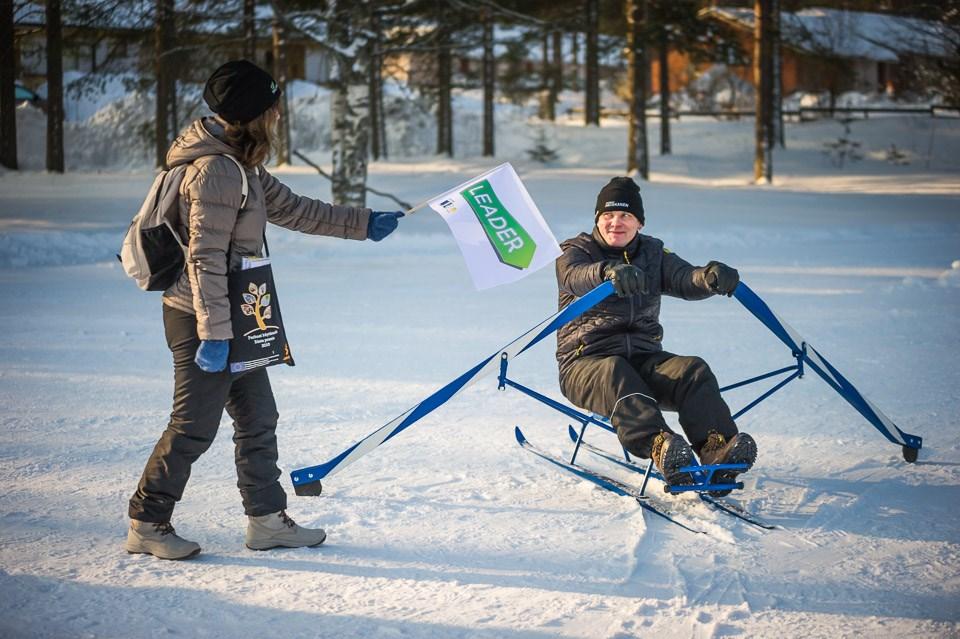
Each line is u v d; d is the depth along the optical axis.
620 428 4.34
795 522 4.31
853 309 10.38
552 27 21.78
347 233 4.27
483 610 3.41
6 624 3.27
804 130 46.41
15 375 7.44
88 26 18.34
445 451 5.48
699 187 28.70
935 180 33.56
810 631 3.23
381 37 20.00
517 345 4.51
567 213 21.27
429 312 10.53
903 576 3.69
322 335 9.16
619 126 48.09
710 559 3.88
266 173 4.12
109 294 12.01
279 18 18.28
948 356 7.85
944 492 4.70
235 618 3.35
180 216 3.68
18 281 13.27
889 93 57.31
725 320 9.79
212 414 3.84
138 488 3.89
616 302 4.75
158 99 27.83
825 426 5.92
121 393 6.87
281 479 4.96
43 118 42.62
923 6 34.19
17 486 4.80
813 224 20.39
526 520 4.36
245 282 3.70
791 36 37.12
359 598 3.52
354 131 18.55
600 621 3.32
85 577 3.70
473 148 45.06
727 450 4.20
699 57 34.88
